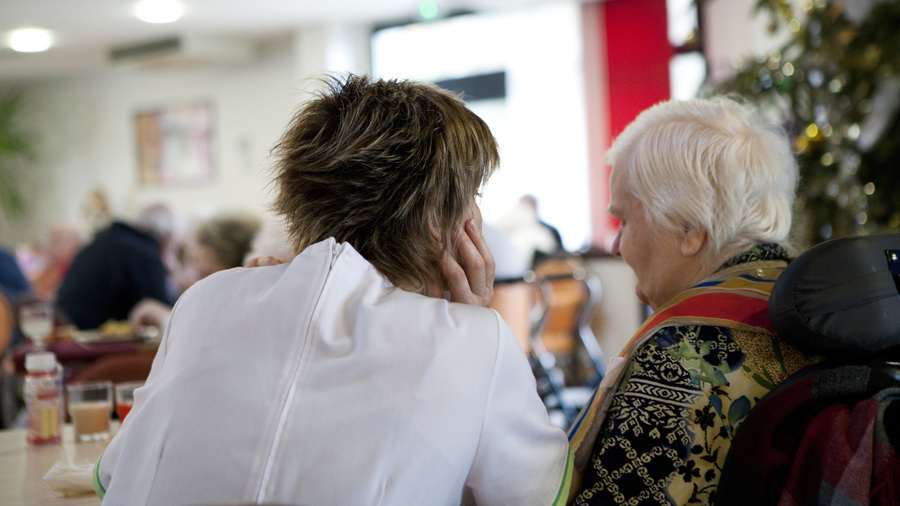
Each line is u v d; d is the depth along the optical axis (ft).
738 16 18.81
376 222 3.00
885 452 2.74
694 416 3.26
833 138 10.07
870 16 10.13
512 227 18.86
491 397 2.74
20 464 4.34
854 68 9.96
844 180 10.03
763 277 3.57
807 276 2.98
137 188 30.45
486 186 3.26
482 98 23.66
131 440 2.79
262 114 27.07
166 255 14.20
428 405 2.61
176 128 29.22
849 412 2.88
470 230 3.23
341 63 24.70
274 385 2.64
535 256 17.01
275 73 26.63
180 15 23.04
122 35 25.16
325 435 2.56
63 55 27.78
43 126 32.48
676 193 3.66
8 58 28.04
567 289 15.52
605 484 3.28
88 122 31.40
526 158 23.13
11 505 3.59
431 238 3.06
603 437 3.42
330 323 2.73
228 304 2.85
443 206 3.07
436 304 2.85
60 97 31.96
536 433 2.86
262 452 2.56
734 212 3.63
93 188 31.53
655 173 3.70
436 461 2.60
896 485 2.72
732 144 3.63
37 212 32.94
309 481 2.52
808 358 3.36
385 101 3.07
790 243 4.30
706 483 3.22
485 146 3.19
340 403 2.60
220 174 28.30
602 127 21.99
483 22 23.50
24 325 8.29
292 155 3.10
